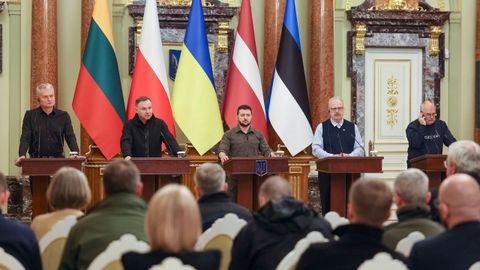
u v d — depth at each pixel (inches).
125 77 549.3
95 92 493.0
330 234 200.8
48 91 417.4
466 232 174.9
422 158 380.8
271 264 192.2
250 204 366.9
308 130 514.9
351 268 160.7
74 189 216.4
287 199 201.3
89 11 532.4
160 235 139.6
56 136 420.8
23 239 195.6
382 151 575.2
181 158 353.4
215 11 557.3
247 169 362.0
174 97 509.4
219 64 561.0
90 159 492.4
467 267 173.5
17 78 539.2
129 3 552.1
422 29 575.5
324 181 409.7
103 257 170.2
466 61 577.3
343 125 440.5
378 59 575.5
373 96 574.2
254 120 516.1
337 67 569.9
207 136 508.1
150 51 506.9
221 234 213.6
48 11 527.8
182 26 557.0
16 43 540.4
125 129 413.7
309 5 560.1
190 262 140.6
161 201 140.2
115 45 548.4
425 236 204.4
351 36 567.8
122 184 195.6
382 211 164.6
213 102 512.4
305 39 564.4
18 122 538.9
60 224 211.0
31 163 346.6
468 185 176.1
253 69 520.1
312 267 163.0
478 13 571.2
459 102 576.7
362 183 167.0
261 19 563.5
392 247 207.8
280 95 514.9
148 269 139.6
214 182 232.8
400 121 577.6
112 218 191.8
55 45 532.7
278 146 520.7
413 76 578.9
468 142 255.3
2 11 538.3
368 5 572.4
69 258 191.5
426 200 214.1
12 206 534.0
